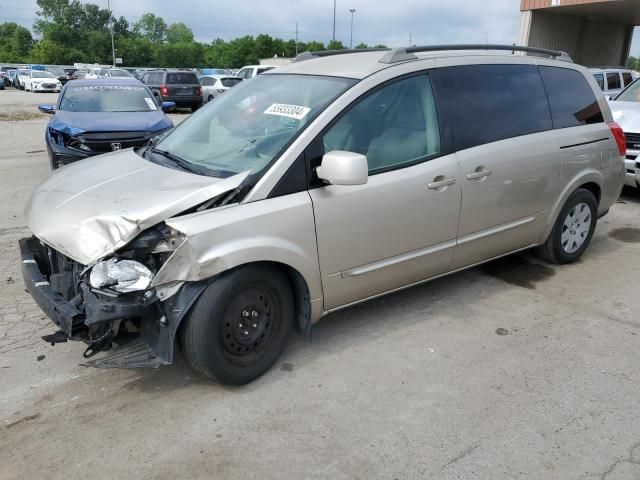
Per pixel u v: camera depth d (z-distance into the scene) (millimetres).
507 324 4016
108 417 2996
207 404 3107
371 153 3516
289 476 2594
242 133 3602
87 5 104562
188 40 137000
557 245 4914
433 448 2770
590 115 4938
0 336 3781
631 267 5102
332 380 3334
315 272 3322
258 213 3053
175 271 2857
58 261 3342
